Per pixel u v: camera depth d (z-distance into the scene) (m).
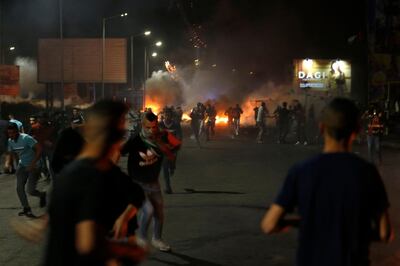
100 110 3.08
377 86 35.75
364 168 3.11
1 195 12.36
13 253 7.38
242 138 31.58
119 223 3.86
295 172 3.19
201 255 7.14
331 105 3.24
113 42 48.59
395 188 12.38
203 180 14.06
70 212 2.92
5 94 36.06
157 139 7.13
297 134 26.67
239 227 8.69
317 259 3.06
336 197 3.07
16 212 10.30
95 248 2.87
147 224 7.04
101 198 2.95
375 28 35.75
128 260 3.16
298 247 3.15
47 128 13.10
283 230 3.29
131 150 7.17
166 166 11.98
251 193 11.91
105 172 3.21
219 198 11.31
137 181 7.17
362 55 46.94
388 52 35.72
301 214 3.14
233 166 17.23
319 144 26.66
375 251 7.20
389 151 22.72
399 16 35.53
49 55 48.66
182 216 9.55
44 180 14.44
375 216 3.11
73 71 48.75
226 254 7.18
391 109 35.16
